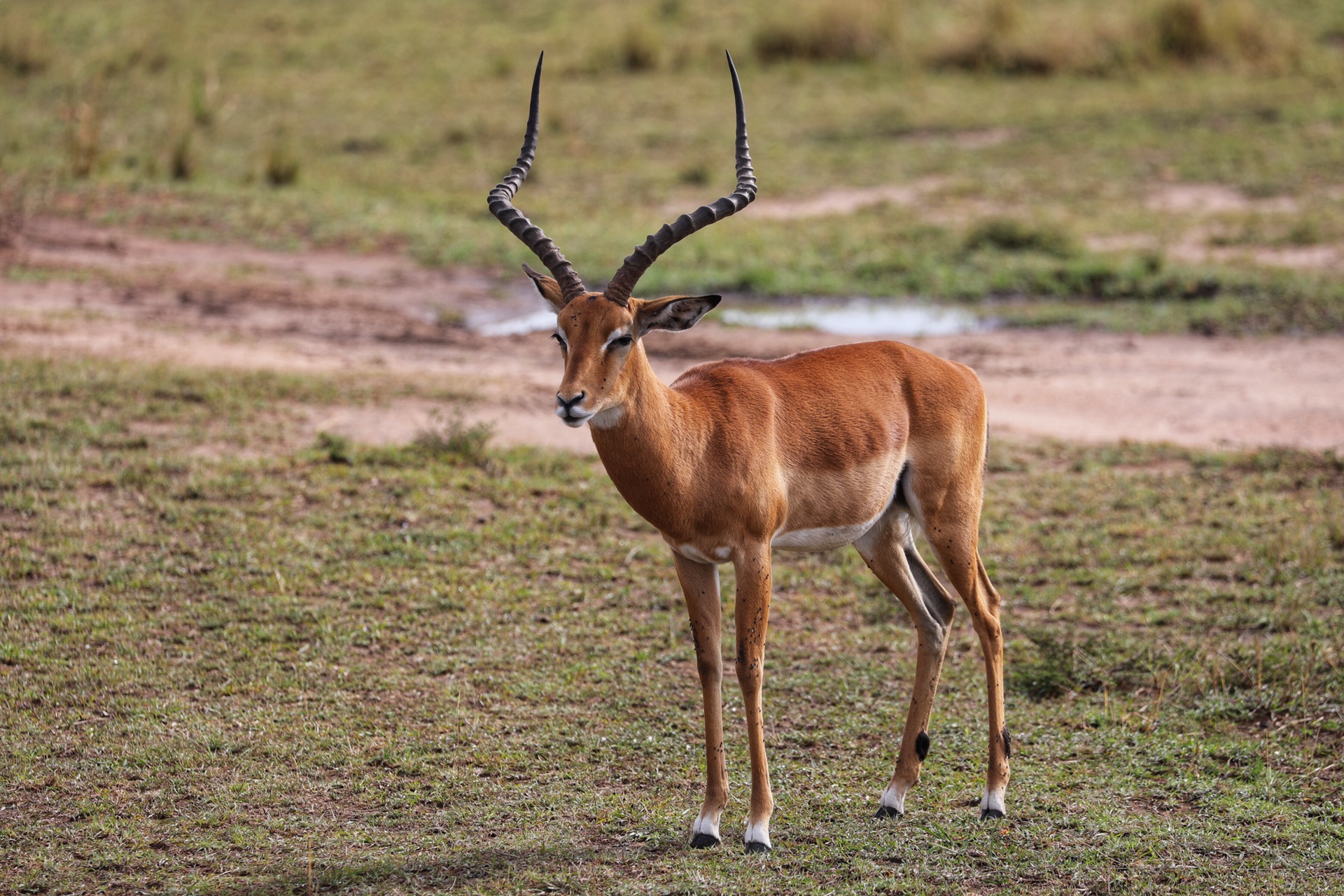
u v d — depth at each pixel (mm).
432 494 20219
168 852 11688
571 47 58906
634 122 48688
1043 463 22453
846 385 12750
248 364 26016
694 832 11875
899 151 44969
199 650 15688
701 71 56281
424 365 26922
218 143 45312
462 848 11758
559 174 42406
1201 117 47000
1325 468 21766
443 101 51375
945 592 13422
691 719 14586
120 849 11680
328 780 13055
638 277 11633
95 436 21359
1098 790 12969
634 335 11656
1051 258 34000
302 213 37344
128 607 16547
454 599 17203
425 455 21656
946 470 12914
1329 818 12328
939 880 11266
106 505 19188
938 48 56656
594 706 14812
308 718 14273
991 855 11609
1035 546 19266
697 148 45281
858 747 14039
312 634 16203
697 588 12156
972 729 14367
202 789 12789
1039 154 44031
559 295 12180
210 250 34250
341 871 11250
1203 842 11836
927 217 37875
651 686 15312
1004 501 20766
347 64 56656
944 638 13086
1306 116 46062
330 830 12102
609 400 11359
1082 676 15523
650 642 16422
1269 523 19609
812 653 16281
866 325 30188
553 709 14688
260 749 13586
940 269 33375
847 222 37500
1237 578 18078
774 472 12125
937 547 12953
